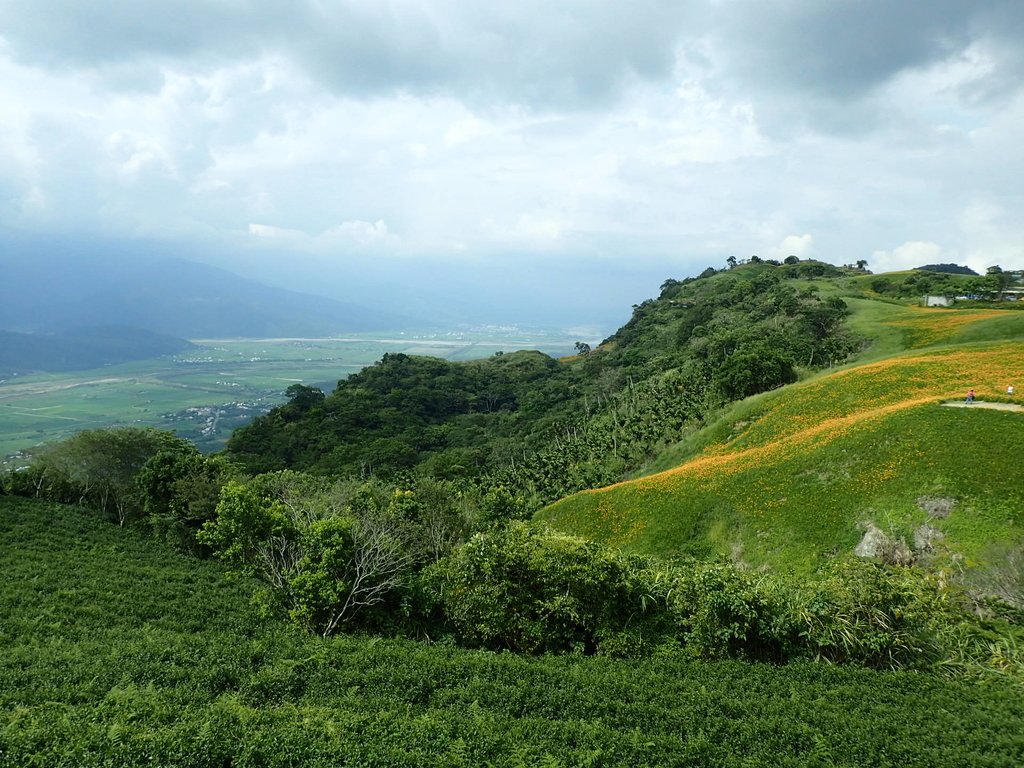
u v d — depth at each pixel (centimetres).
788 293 16650
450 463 12794
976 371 5991
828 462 4809
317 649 2408
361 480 9700
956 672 2352
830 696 2066
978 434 4259
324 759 1541
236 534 3222
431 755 1608
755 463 5372
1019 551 3281
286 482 6631
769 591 2614
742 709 1953
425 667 2234
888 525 3903
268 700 2019
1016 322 8394
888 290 18025
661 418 9762
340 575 2961
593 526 5638
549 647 2692
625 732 1795
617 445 9750
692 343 16338
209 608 3709
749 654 2536
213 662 2284
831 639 2428
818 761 1652
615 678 2197
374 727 1739
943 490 3897
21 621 3019
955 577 3325
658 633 2717
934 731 1814
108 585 4019
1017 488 3653
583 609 2720
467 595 2859
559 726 1795
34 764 1448
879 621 2472
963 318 9531
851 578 2642
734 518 4850
